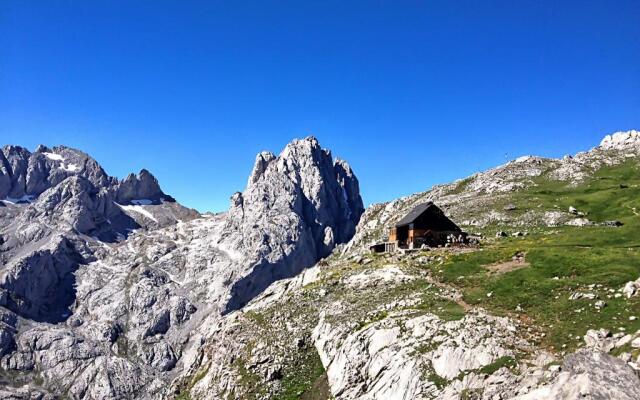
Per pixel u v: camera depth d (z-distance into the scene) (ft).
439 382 183.73
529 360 172.14
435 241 383.86
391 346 214.90
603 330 173.68
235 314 361.10
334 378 234.99
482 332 194.90
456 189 649.20
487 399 161.99
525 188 572.10
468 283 265.34
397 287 286.46
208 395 286.87
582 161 640.17
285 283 407.23
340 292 313.32
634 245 290.35
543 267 256.32
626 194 470.80
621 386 126.31
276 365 270.87
